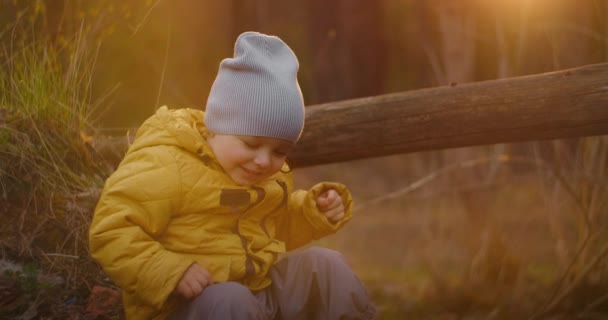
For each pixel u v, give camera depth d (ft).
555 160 14.49
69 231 9.23
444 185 20.52
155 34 19.04
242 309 6.74
